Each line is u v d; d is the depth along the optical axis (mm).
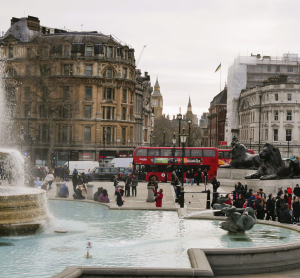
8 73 80562
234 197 30484
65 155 80250
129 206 30578
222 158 58094
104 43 82688
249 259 15617
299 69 115125
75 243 18969
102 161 81438
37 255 16750
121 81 84375
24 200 20484
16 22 87438
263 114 102438
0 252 17156
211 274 13141
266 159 41875
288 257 16281
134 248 17984
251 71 115562
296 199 24609
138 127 97125
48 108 69062
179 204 32094
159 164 55125
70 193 39062
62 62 80188
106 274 13141
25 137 65188
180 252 17266
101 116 81938
